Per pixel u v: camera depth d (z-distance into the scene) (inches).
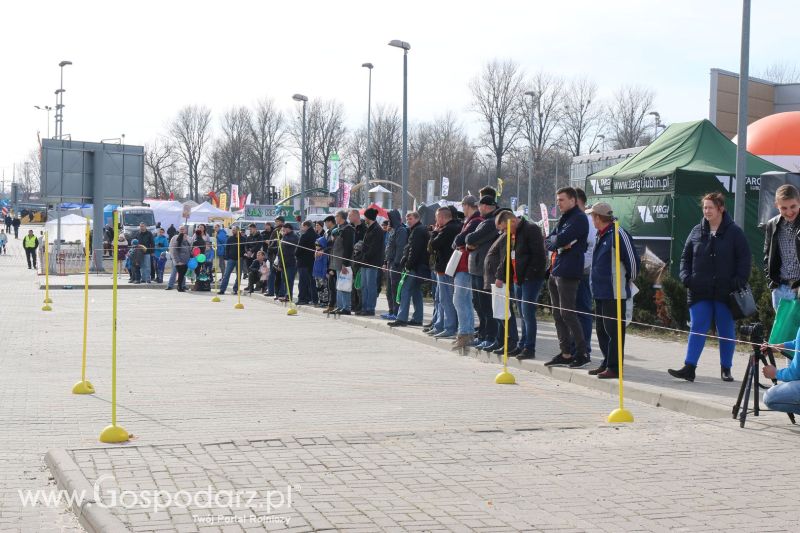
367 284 730.8
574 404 368.2
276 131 3855.8
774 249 366.9
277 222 957.2
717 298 398.9
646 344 549.3
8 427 318.0
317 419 331.6
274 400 373.7
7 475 257.3
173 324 706.2
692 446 285.4
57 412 345.4
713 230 398.6
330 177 1862.7
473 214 522.9
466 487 236.4
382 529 200.7
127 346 564.1
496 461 265.1
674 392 370.3
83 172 1455.5
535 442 290.8
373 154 3312.0
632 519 209.6
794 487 237.8
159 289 1184.2
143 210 2031.3
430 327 608.1
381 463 261.0
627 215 713.0
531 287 470.0
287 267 888.9
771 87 1393.9
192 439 291.7
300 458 265.9
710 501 224.5
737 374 429.1
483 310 514.3
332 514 211.3
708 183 673.0
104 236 1648.6
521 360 471.2
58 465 253.9
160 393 390.3
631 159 755.4
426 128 3321.9
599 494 230.5
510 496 228.2
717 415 335.0
